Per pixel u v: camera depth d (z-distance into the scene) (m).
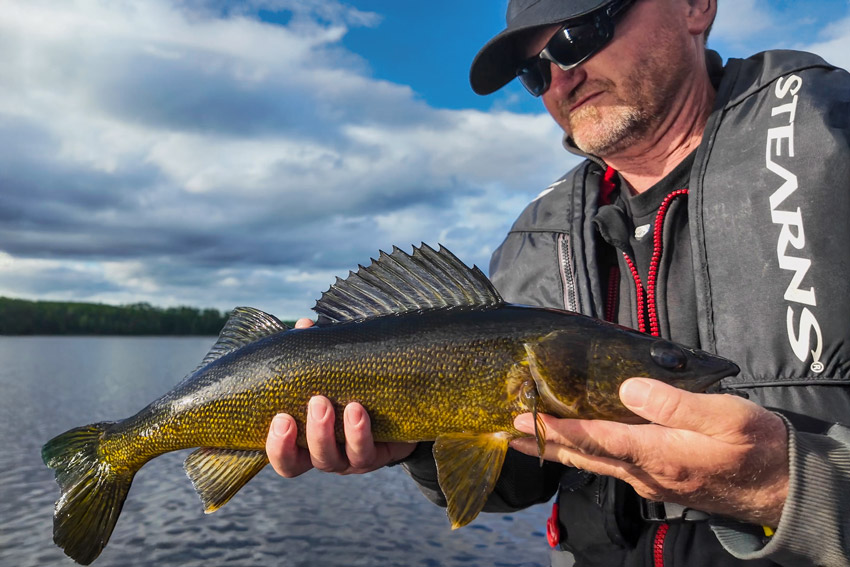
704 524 0.40
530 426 0.37
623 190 0.52
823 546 0.31
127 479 0.49
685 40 0.47
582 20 0.47
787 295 0.39
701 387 0.37
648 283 0.46
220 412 0.44
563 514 0.48
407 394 0.41
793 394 0.38
